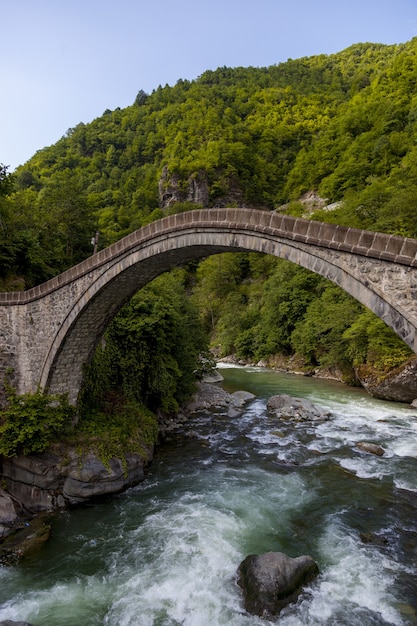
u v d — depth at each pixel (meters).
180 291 30.73
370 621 8.48
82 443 15.19
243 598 9.21
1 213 26.73
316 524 12.41
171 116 123.25
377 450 17.81
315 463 17.00
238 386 33.69
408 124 62.50
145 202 93.56
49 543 11.80
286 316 46.16
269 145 107.12
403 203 32.91
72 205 33.75
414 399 26.58
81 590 9.84
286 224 10.16
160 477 16.03
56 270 24.86
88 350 17.67
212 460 17.64
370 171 59.62
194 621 8.67
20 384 17.31
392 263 8.09
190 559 10.83
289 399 25.86
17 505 13.88
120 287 15.39
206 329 64.94
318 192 75.56
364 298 8.49
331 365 37.62
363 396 29.22
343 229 8.98
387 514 12.89
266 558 9.79
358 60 151.75
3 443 14.09
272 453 18.28
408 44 140.75
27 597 9.61
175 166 91.94
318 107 118.81
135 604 9.30
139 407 19.59
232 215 11.47
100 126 133.00
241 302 62.38
